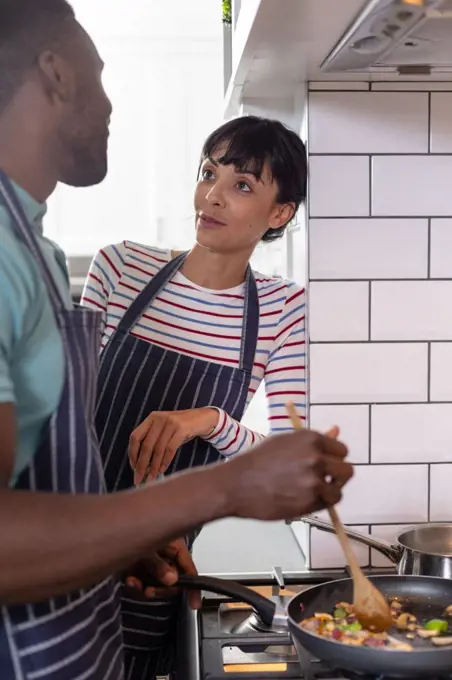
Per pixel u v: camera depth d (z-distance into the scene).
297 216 1.47
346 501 1.41
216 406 1.21
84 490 0.68
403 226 1.37
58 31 0.64
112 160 2.12
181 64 2.11
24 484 0.66
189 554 1.08
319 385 1.39
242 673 0.90
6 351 0.58
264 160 1.16
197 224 1.21
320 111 1.34
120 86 2.11
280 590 1.19
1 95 0.64
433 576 1.08
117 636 0.81
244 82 1.37
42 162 0.67
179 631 1.05
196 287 1.24
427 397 1.40
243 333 1.24
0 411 0.54
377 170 1.36
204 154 1.21
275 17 0.97
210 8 2.09
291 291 1.31
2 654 0.68
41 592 0.54
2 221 0.62
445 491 1.41
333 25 1.01
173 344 1.22
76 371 0.67
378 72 1.26
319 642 0.84
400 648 0.85
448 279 1.38
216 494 0.55
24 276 0.59
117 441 1.19
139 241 2.16
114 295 1.25
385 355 1.39
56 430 0.66
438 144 1.36
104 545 0.53
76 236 2.14
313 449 0.55
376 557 1.40
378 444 1.40
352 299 1.38
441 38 1.03
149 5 2.08
